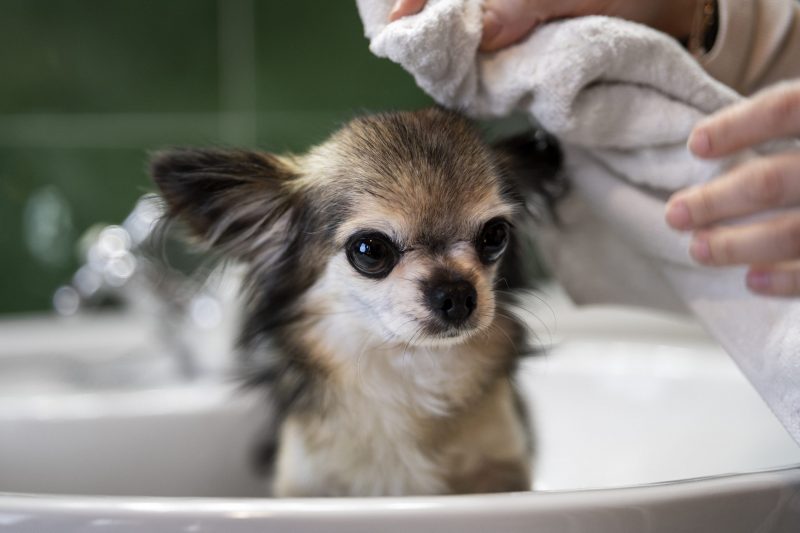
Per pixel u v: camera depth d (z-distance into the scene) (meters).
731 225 0.64
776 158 0.59
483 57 0.75
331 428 0.88
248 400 1.23
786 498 0.53
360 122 0.85
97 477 1.18
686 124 0.68
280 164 0.89
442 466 0.88
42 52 1.59
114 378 1.46
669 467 1.07
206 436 1.23
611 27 0.68
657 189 0.74
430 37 0.68
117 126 1.63
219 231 0.88
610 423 1.24
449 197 0.77
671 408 1.21
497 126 0.96
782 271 0.61
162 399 1.24
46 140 1.62
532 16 0.71
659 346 1.43
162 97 1.63
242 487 1.23
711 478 0.53
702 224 0.63
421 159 0.77
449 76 0.73
